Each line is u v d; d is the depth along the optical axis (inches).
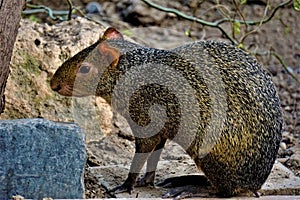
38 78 464.8
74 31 490.9
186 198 392.5
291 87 622.5
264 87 388.2
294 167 470.0
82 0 729.6
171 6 728.3
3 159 358.6
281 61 605.9
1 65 398.6
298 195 407.8
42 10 631.2
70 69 404.5
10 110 458.0
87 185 418.0
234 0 586.6
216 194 396.2
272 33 698.2
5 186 358.6
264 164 386.0
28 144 360.8
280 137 393.1
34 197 361.4
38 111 463.5
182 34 682.8
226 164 384.2
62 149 363.3
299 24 711.1
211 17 713.6
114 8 716.0
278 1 732.7
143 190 411.5
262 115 381.7
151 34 676.7
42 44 471.5
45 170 361.7
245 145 380.5
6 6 393.1
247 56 398.3
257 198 390.6
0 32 393.1
